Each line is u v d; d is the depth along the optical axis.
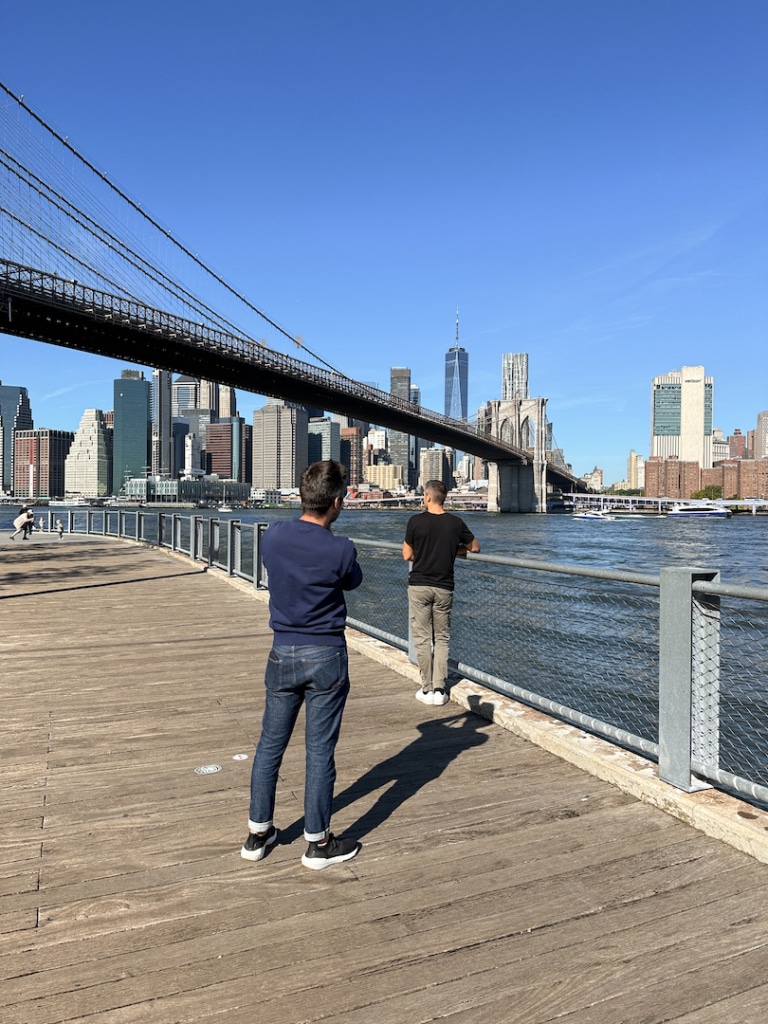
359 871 2.80
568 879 2.74
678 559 49.91
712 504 169.88
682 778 3.36
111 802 3.44
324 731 2.84
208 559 15.52
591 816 3.30
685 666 3.36
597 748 3.95
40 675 6.05
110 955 2.26
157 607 9.93
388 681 5.85
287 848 3.00
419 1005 2.05
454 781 3.72
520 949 2.30
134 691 5.53
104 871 2.79
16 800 3.46
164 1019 1.99
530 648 11.15
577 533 84.75
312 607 2.80
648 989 2.12
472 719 4.82
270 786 2.88
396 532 64.69
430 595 5.12
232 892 2.65
